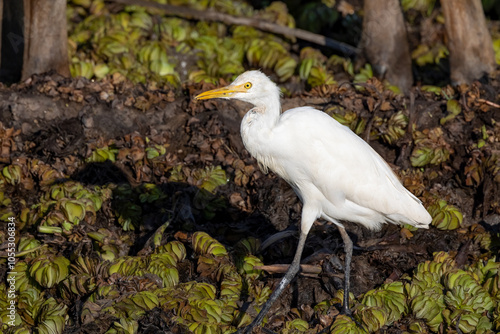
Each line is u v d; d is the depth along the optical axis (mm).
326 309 8773
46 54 13242
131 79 13805
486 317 8406
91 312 8250
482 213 10930
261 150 8859
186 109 12516
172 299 8508
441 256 9445
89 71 14031
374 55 14625
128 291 8609
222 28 16844
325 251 9789
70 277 8898
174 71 14742
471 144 11719
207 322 8289
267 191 11031
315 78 14203
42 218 10289
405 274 9477
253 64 15484
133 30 15695
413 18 18391
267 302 8508
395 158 11891
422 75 15602
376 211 9023
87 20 16422
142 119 12359
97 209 10539
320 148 8609
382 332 8422
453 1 13984
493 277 9062
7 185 11234
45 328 8078
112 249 9758
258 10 18453
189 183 11180
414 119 12258
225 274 9117
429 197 10727
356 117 12250
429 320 8547
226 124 12281
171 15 17531
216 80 13922
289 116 8727
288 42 16984
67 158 11523
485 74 14289
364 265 9789
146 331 7996
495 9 19250
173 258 9383
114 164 11547
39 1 12977
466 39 14180
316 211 9094
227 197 11211
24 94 12328
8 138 11688
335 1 19172
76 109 12336
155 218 10594
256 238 9992
